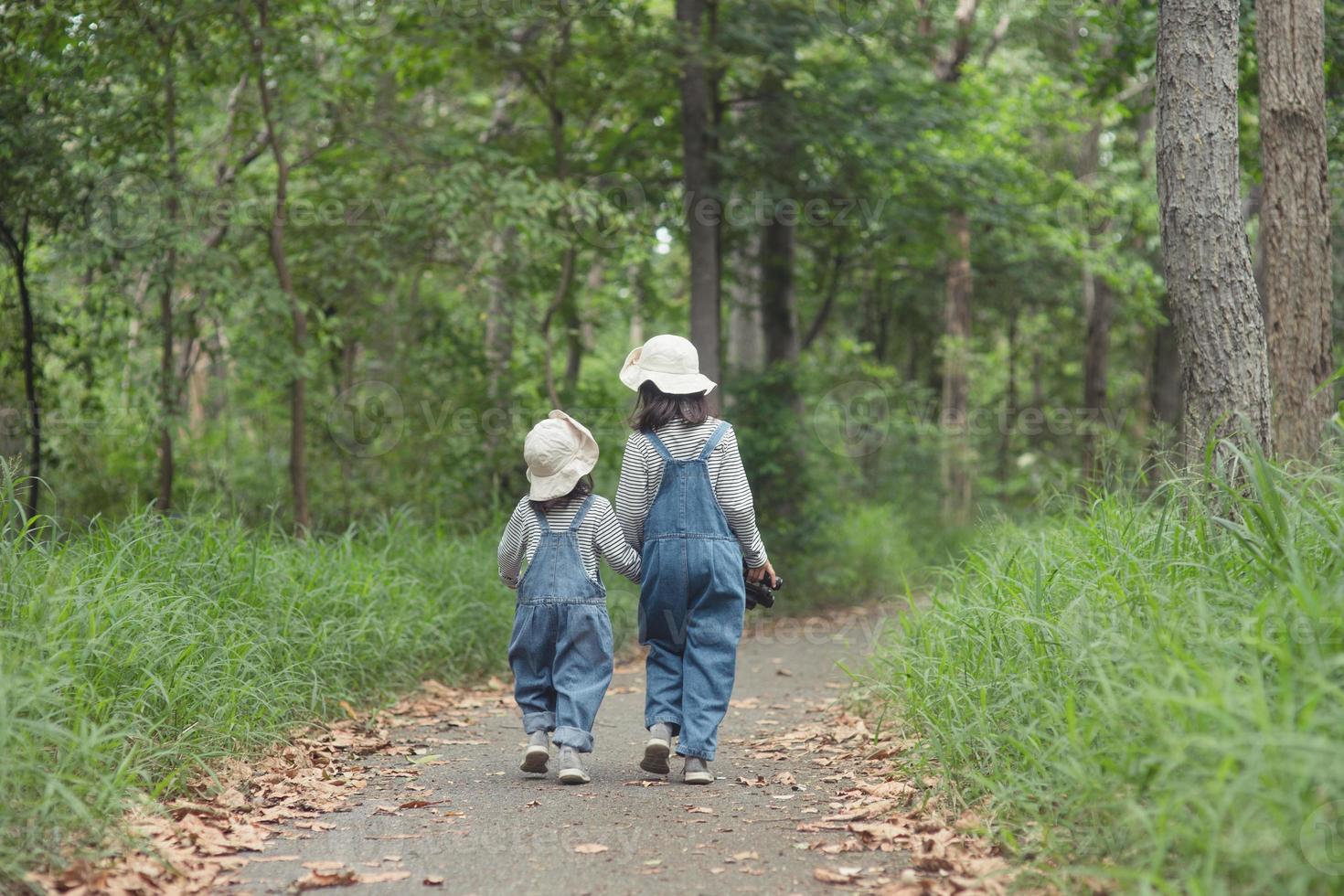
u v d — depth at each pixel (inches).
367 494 506.3
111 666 174.4
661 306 684.7
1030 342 1041.5
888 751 206.2
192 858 143.6
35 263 430.3
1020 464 880.3
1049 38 776.9
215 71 413.1
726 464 191.9
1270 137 248.5
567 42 498.3
